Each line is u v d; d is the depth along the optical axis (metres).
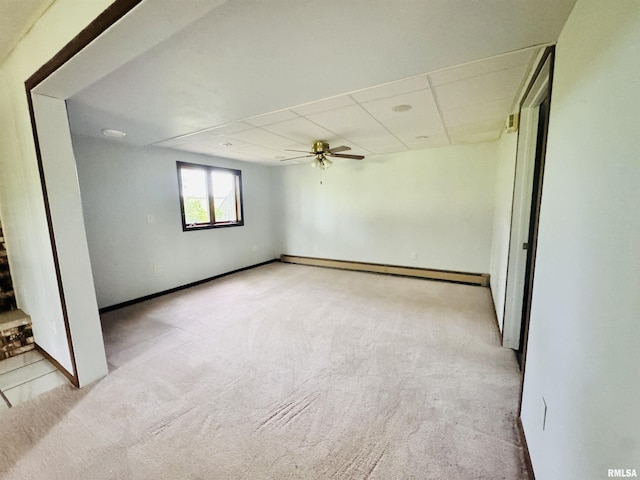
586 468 0.81
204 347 2.64
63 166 1.95
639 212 0.61
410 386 2.02
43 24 1.51
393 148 4.41
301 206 5.98
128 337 2.85
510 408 1.78
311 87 1.99
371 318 3.21
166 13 1.07
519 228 2.35
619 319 0.67
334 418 1.74
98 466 1.45
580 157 0.96
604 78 0.80
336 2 1.13
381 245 5.20
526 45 1.42
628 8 0.68
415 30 1.32
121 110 2.42
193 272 4.66
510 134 2.71
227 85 1.94
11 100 1.96
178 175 4.35
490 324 3.00
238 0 1.10
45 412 1.84
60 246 1.97
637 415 0.60
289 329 2.99
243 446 1.55
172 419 1.76
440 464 1.41
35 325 2.58
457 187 4.42
